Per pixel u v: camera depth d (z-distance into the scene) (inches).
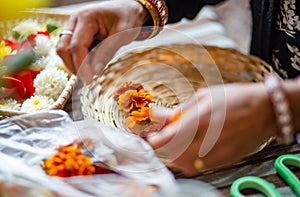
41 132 23.8
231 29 34.4
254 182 21.7
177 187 20.4
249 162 23.1
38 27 29.0
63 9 31.9
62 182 20.5
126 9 27.0
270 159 23.3
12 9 19.7
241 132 20.5
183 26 31.5
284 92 20.2
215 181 22.4
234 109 20.4
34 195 19.2
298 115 20.5
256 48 29.0
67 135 23.7
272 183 22.2
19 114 24.8
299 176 22.5
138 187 20.3
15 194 19.1
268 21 27.4
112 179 20.9
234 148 20.7
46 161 22.0
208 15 32.5
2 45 24.7
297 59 27.4
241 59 26.1
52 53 27.7
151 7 27.3
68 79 27.2
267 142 23.2
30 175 20.3
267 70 25.4
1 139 23.4
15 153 22.6
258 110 20.3
